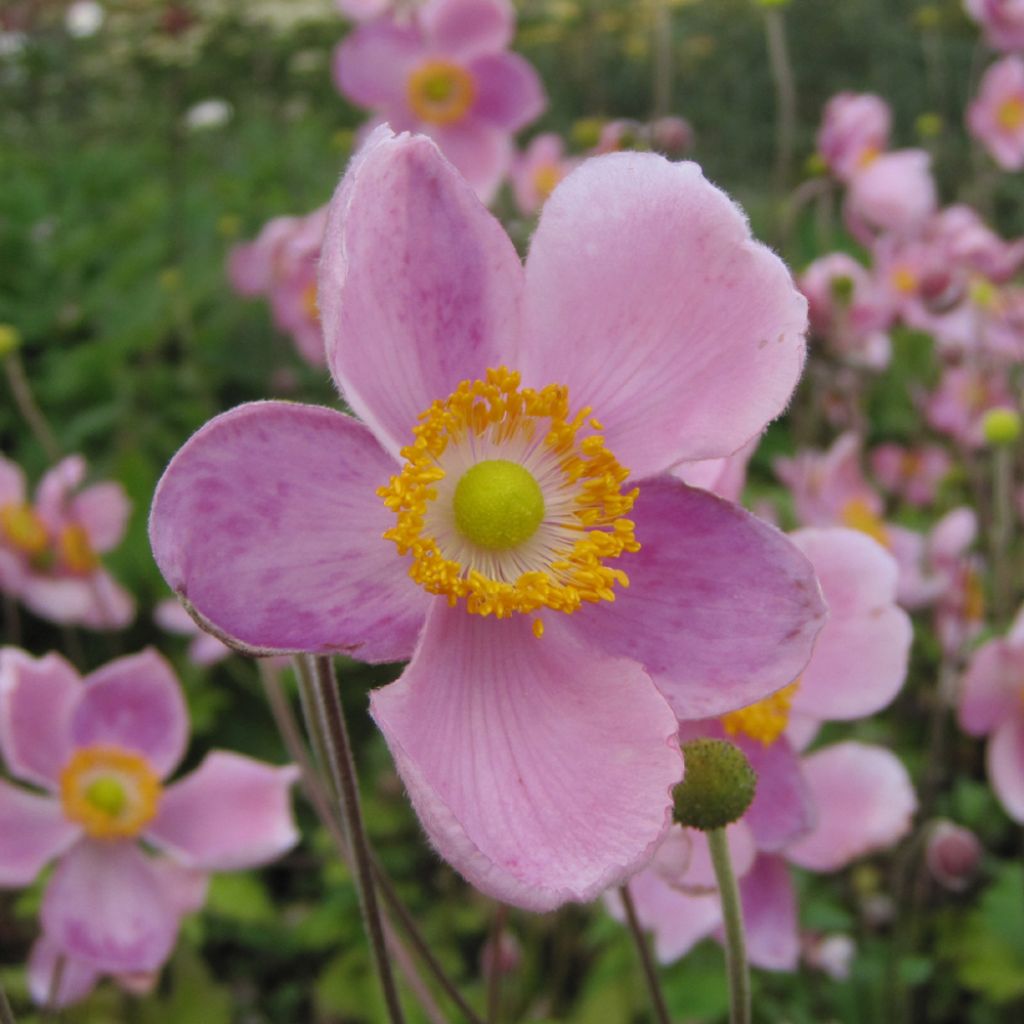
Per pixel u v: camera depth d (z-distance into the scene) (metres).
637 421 0.14
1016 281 0.53
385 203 0.13
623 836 0.12
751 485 0.43
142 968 0.25
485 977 0.29
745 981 0.14
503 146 0.40
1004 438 0.32
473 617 0.14
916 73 0.95
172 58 1.05
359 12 0.39
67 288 0.57
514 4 0.97
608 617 0.13
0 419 0.49
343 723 0.13
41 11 0.97
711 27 0.97
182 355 0.55
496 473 0.14
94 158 0.80
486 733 0.13
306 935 0.33
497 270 0.14
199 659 0.34
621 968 0.29
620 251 0.13
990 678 0.26
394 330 0.13
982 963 0.30
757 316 0.13
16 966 0.33
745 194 0.83
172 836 0.25
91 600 0.36
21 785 0.33
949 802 0.34
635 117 0.92
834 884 0.32
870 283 0.40
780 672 0.13
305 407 0.13
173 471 0.12
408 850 0.35
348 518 0.13
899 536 0.34
